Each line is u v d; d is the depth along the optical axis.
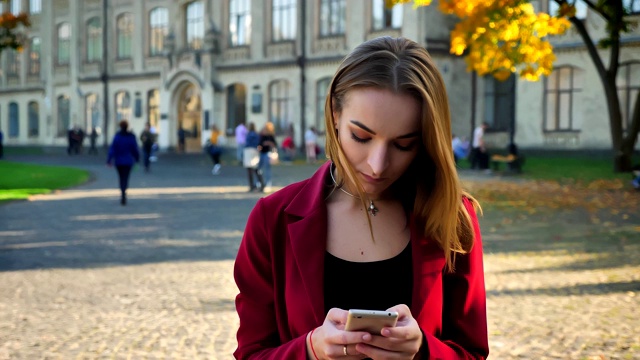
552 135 33.56
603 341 5.55
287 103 42.09
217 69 44.88
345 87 1.74
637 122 23.03
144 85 49.56
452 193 1.83
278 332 2.00
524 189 19.25
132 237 11.64
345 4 39.44
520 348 5.40
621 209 14.65
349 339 1.61
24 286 7.86
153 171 31.47
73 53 53.75
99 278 8.27
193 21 47.09
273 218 1.96
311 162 37.16
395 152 1.75
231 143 44.50
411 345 1.62
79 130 51.19
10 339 5.80
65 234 12.02
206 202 17.73
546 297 7.04
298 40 41.28
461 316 1.97
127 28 50.94
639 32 30.75
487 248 10.04
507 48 16.31
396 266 1.88
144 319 6.42
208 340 5.77
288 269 1.92
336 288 1.87
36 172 29.11
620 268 8.47
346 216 1.90
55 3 55.09
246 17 43.94
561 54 33.00
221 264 9.12
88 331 6.04
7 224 13.41
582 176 22.80
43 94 56.25
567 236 11.12
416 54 1.76
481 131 27.95
